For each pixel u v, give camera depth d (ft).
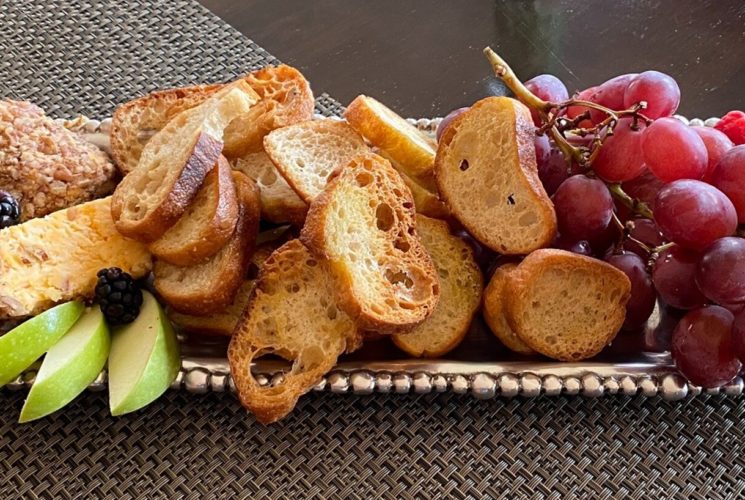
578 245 1.70
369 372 1.67
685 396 1.68
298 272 1.67
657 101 1.67
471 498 1.63
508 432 1.69
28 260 1.69
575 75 2.17
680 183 1.61
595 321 1.68
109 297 1.67
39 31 2.22
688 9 2.25
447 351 1.70
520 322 1.65
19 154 1.79
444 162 1.70
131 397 1.62
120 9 2.26
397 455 1.67
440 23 2.26
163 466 1.66
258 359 1.67
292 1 2.31
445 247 1.73
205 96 1.89
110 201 1.76
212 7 2.30
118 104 2.12
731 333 1.60
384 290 1.64
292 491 1.64
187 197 1.69
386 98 2.14
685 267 1.64
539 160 1.71
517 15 2.27
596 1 2.28
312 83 2.16
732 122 1.76
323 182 1.74
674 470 1.66
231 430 1.69
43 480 1.65
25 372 1.67
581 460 1.67
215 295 1.67
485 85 2.16
